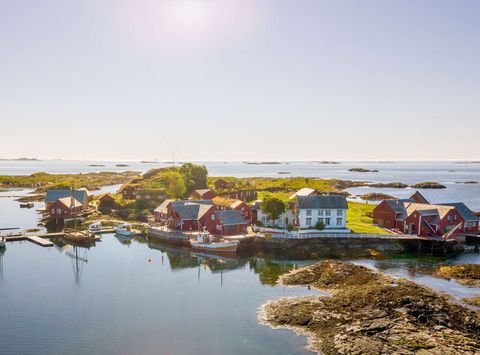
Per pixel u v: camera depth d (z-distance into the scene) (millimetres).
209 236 78000
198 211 91062
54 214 106750
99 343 38781
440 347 35750
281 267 66375
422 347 35844
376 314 42469
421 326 39812
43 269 63781
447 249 76312
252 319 44062
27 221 108500
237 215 86500
